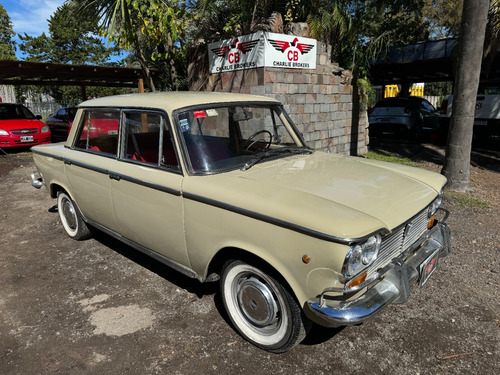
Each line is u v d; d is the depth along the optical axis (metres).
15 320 3.10
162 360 2.62
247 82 6.95
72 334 2.91
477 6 5.89
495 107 10.84
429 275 2.90
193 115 3.04
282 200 2.39
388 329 2.89
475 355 2.60
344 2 9.28
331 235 2.08
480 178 7.52
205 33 8.28
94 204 3.86
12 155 10.88
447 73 17.44
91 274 3.83
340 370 2.49
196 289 3.52
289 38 6.92
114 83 15.08
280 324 2.55
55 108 26.80
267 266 2.48
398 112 13.40
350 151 9.60
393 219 2.40
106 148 3.74
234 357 2.64
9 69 10.45
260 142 3.50
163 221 3.04
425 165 8.62
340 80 8.73
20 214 5.79
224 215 2.56
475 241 4.41
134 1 6.39
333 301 2.24
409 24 12.98
